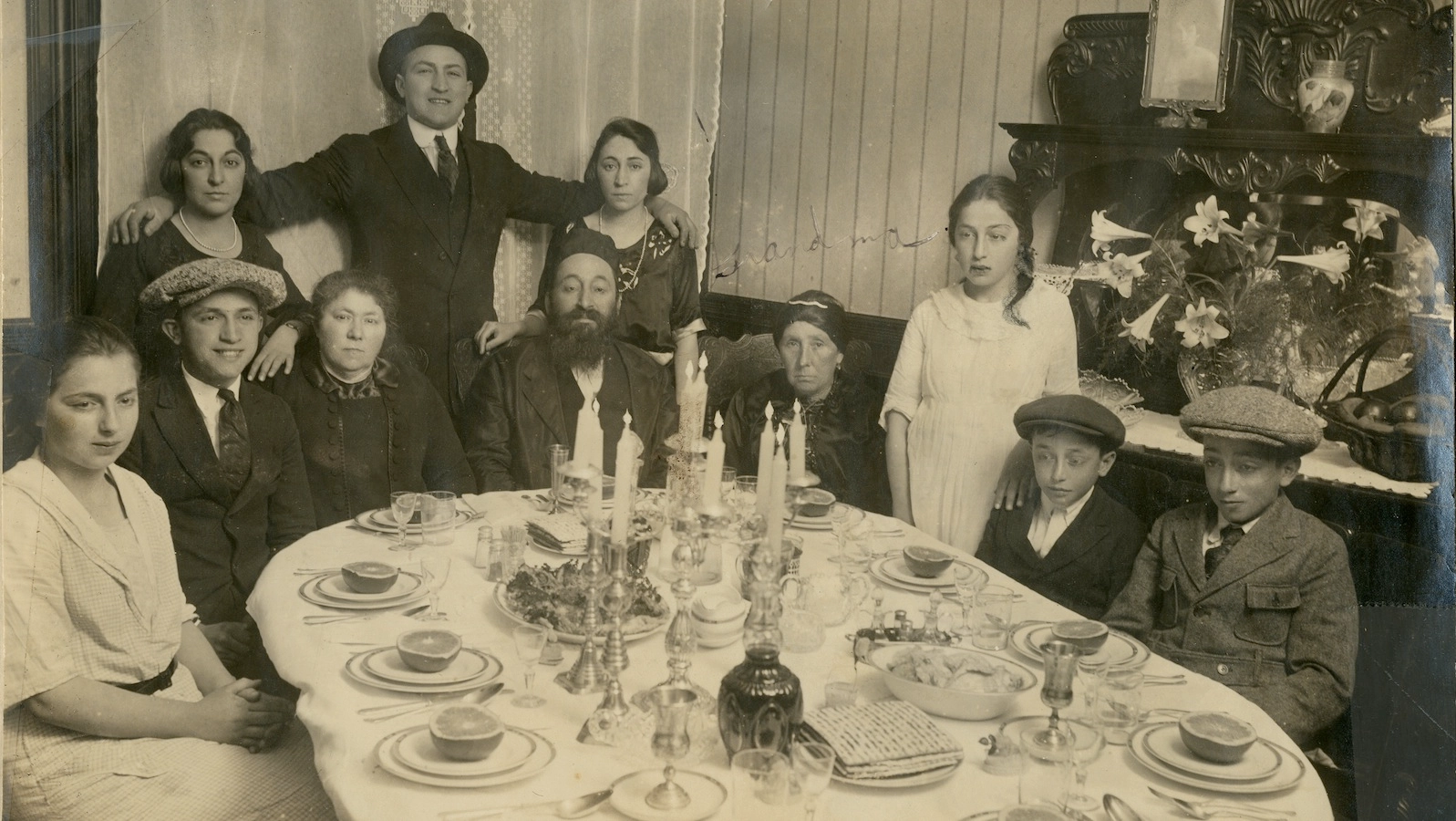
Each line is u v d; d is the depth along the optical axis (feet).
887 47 10.42
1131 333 9.24
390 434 10.12
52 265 9.04
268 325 9.64
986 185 9.70
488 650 5.78
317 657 5.68
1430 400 8.24
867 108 10.62
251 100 9.52
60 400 8.63
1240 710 5.66
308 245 9.91
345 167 9.86
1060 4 9.70
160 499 8.42
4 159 8.87
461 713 4.92
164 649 7.68
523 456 10.52
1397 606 8.38
